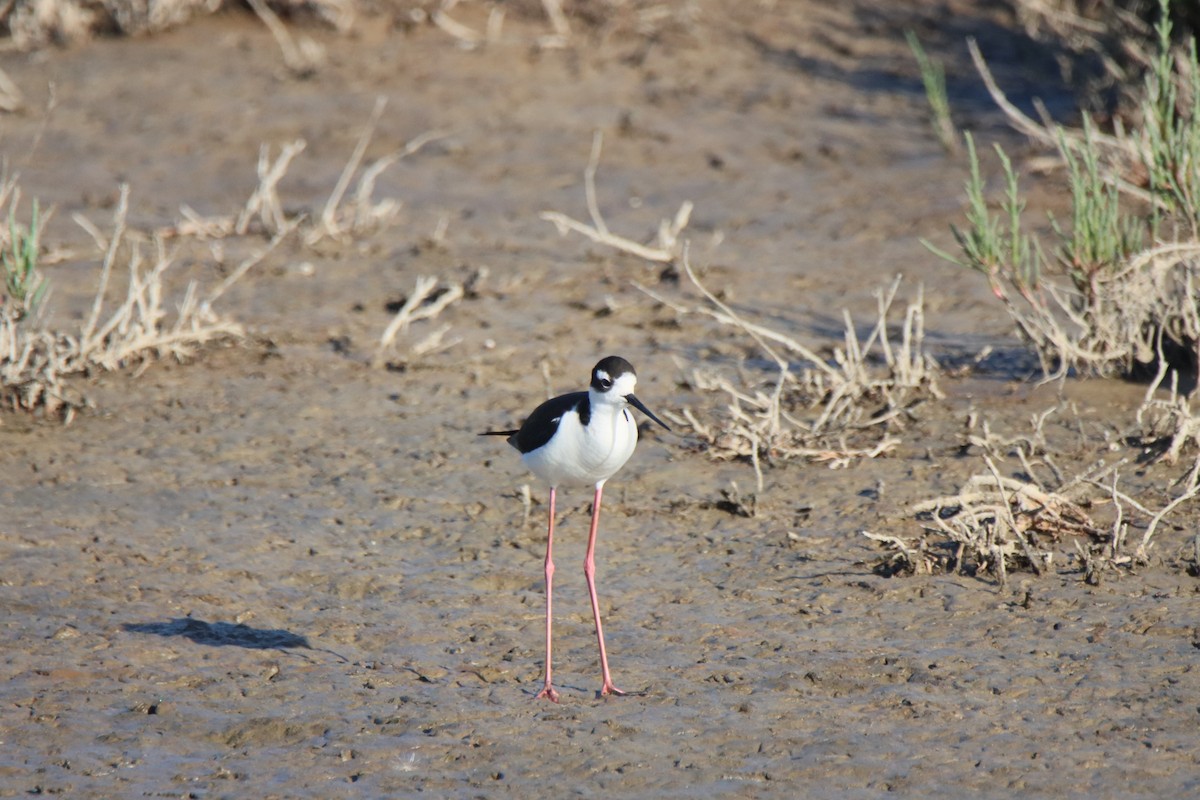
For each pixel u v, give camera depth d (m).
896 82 22.53
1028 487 9.63
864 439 11.59
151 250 16.69
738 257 16.44
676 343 14.08
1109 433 11.11
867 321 14.45
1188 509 9.91
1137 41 20.03
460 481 11.05
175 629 8.59
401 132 20.62
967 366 13.07
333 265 16.41
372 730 7.41
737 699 7.70
